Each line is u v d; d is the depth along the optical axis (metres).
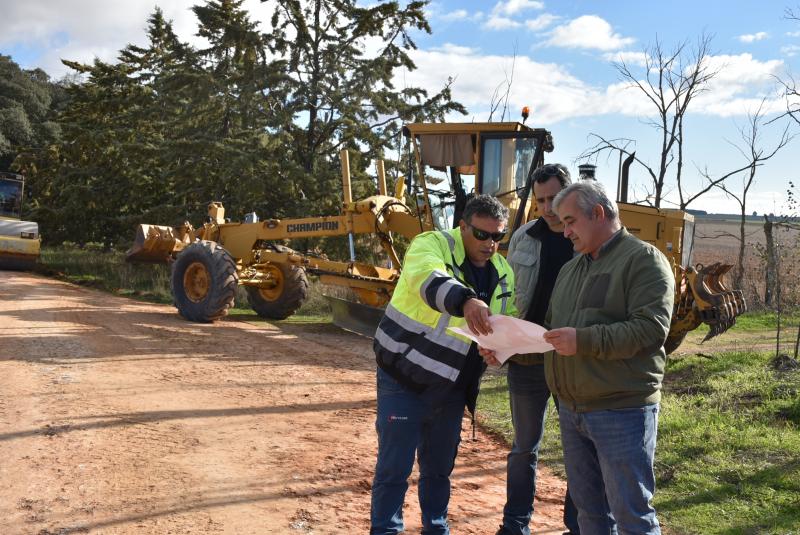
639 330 2.75
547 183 3.79
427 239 3.44
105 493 4.40
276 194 20.73
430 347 3.33
